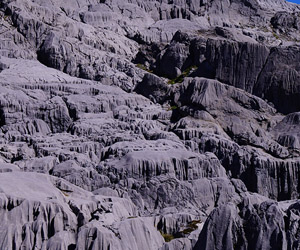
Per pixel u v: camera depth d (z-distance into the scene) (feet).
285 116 299.99
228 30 379.96
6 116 278.87
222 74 327.06
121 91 320.50
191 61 354.33
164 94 322.75
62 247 179.52
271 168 260.21
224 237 174.09
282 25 451.94
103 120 284.20
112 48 386.11
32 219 188.03
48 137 262.88
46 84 308.81
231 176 260.21
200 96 298.56
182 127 282.97
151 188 231.71
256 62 324.80
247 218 177.37
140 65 376.68
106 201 209.87
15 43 355.56
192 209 225.76
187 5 472.85
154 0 470.39
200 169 245.04
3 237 182.09
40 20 374.43
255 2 475.72
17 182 201.87
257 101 301.84
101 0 464.24
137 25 436.76
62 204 193.26
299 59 322.55
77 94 305.32
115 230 186.80
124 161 239.91
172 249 188.24
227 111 296.30
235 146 266.57
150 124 284.20
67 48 353.51
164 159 239.50
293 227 169.89
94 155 251.19
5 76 308.81
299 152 273.75
